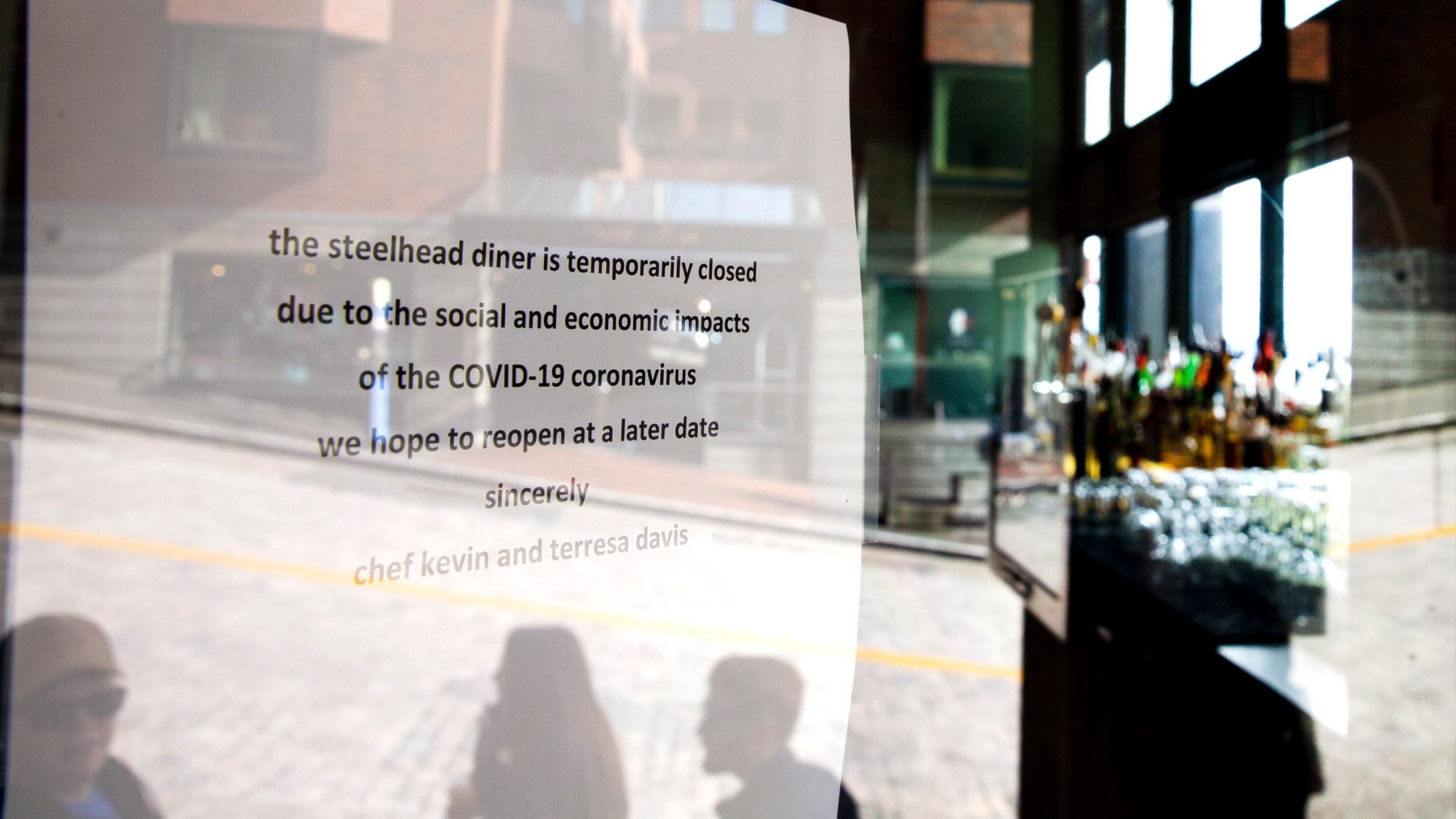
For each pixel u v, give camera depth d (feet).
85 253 1.72
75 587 1.70
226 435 1.79
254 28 1.89
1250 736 7.23
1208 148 10.39
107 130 1.79
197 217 1.82
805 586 2.54
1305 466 9.18
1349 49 8.77
